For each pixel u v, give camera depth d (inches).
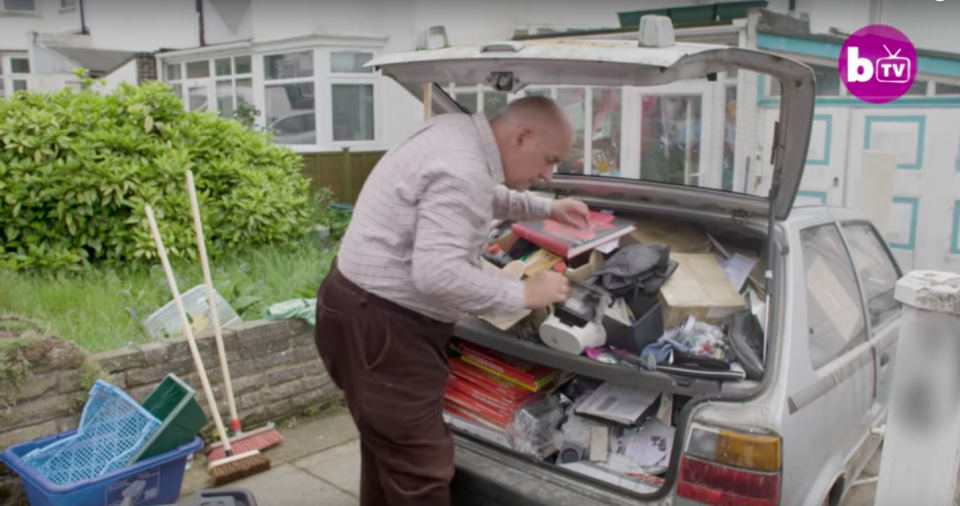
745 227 120.3
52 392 141.4
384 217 94.9
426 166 91.9
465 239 91.4
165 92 256.4
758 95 195.3
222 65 546.6
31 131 226.7
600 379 114.7
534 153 97.0
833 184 302.8
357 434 178.1
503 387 118.8
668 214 128.4
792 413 100.0
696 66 97.7
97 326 180.7
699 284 115.8
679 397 115.3
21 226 222.5
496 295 91.2
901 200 293.7
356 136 479.8
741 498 96.6
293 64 483.5
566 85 107.0
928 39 286.4
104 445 137.2
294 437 175.5
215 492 118.6
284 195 265.4
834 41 285.9
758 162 199.5
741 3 282.8
